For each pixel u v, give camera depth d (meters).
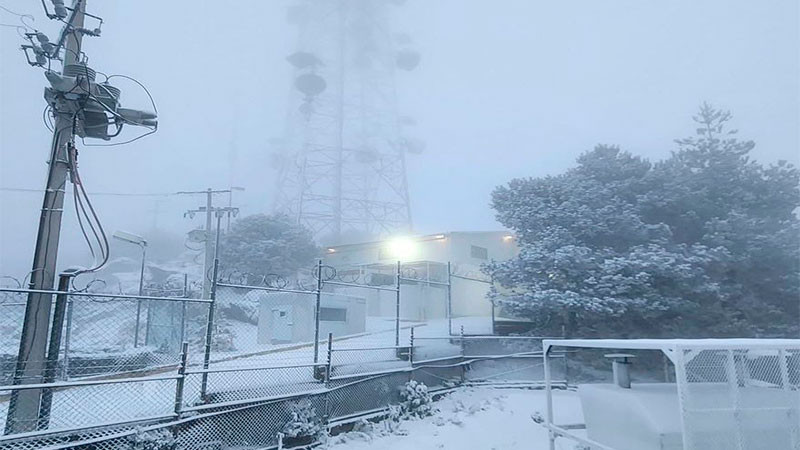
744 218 18.23
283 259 33.84
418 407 11.00
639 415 5.42
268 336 17.27
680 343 4.86
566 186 19.97
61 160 7.43
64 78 7.41
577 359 16.81
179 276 39.66
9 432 6.12
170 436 6.71
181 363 7.24
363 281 27.23
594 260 17.38
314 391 9.00
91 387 7.69
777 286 18.28
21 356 6.45
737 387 4.83
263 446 8.04
